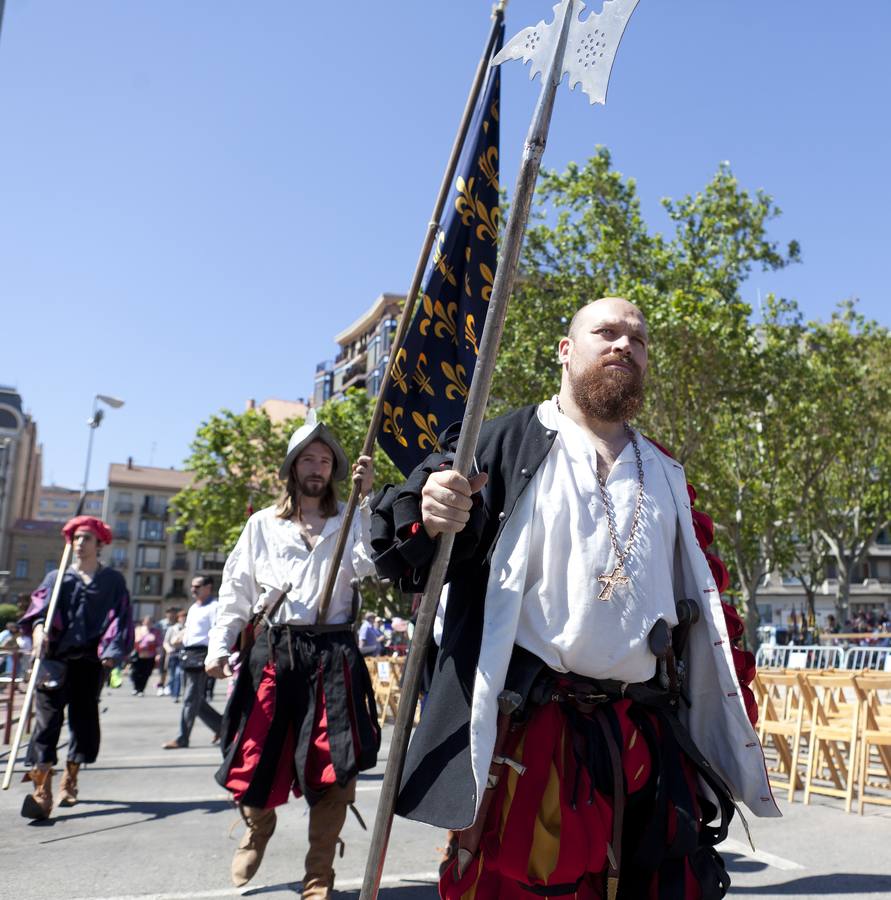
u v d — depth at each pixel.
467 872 2.17
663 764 2.25
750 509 27.58
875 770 8.18
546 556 2.25
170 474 104.62
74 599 6.37
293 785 4.14
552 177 25.41
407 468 4.34
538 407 2.50
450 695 2.17
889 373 27.98
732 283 24.83
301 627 4.14
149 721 14.91
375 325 78.94
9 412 107.19
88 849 5.05
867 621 43.94
